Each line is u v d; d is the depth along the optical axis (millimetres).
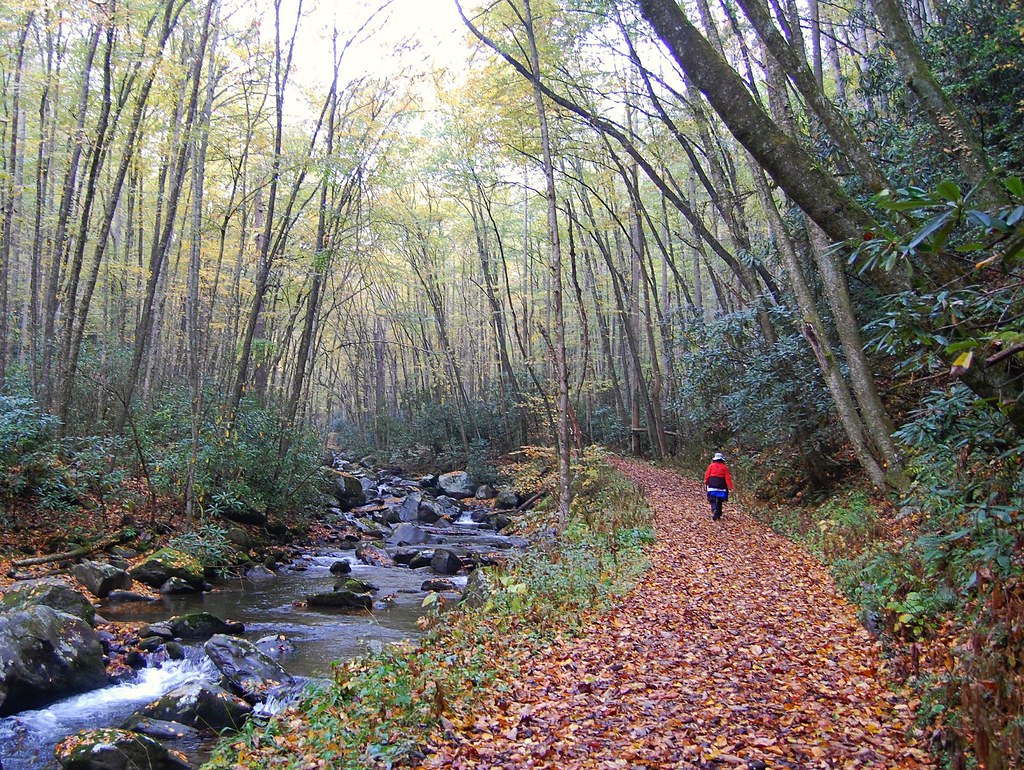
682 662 6844
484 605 9453
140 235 25781
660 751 4902
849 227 4508
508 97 19500
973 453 7254
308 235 24500
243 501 18297
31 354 20734
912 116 12977
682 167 30625
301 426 22453
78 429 19312
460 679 6375
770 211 13789
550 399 30422
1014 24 10766
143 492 17094
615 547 12773
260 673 8750
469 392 50312
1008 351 3215
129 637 10070
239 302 24266
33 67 24047
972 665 4598
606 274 37906
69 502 15016
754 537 14062
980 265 3471
